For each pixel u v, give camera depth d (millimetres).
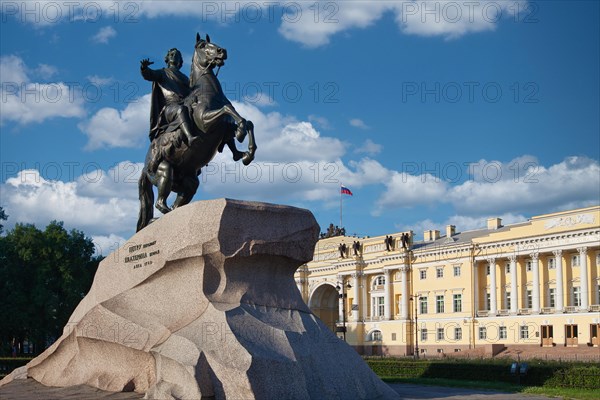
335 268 77438
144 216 13562
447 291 67188
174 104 12688
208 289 10500
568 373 17656
